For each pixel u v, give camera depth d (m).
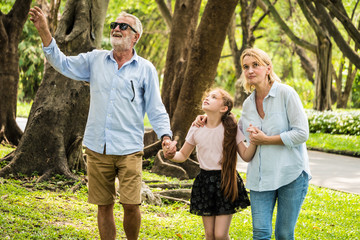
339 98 30.95
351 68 30.02
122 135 4.00
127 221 4.06
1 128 10.83
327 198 8.09
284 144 3.71
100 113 3.99
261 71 3.83
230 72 39.34
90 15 7.57
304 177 3.84
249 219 6.17
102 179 4.04
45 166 7.02
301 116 3.74
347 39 29.11
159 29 29.55
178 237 4.96
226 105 3.99
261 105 3.92
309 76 34.38
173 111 10.69
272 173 3.76
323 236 5.61
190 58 9.68
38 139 7.07
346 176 10.66
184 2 11.66
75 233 4.62
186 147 4.19
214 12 9.20
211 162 4.00
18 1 10.74
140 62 4.11
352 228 6.17
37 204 5.50
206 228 4.05
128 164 3.99
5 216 4.79
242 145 4.00
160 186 7.72
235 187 3.92
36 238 4.36
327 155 14.76
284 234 3.84
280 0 27.61
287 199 3.80
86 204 5.91
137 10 28.58
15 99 11.10
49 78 7.34
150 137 11.05
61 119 7.18
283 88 3.80
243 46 24.73
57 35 7.51
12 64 10.88
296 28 27.95
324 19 18.53
